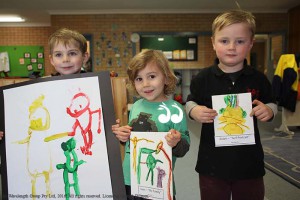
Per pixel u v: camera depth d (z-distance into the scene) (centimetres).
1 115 106
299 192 227
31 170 102
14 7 630
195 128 476
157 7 660
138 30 690
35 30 845
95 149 100
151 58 107
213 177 118
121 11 679
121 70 696
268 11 701
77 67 127
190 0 595
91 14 681
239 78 117
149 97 109
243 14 110
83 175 99
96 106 101
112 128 100
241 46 109
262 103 111
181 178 259
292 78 420
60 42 123
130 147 101
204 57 827
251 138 111
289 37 699
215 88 119
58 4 608
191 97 127
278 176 261
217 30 112
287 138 404
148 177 98
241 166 115
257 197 116
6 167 104
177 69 791
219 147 117
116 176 98
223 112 112
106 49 691
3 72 771
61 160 100
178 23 692
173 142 95
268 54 795
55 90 103
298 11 655
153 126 110
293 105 427
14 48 846
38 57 854
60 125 102
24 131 104
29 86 105
